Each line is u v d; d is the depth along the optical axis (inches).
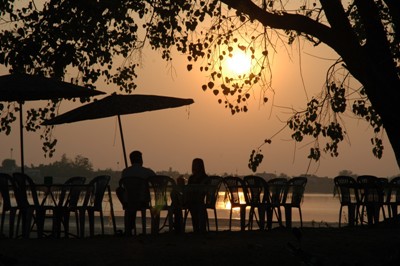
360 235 654.5
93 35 812.0
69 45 772.6
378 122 786.8
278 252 541.3
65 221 683.4
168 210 698.8
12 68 786.8
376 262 521.7
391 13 545.0
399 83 551.2
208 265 494.6
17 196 673.0
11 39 787.4
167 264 492.4
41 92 676.7
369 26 564.1
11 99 704.4
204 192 712.4
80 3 734.5
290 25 565.0
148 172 709.3
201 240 605.6
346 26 550.6
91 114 737.6
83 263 489.4
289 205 761.6
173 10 726.5
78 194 680.4
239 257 518.3
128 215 687.7
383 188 792.9
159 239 615.2
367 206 807.7
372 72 541.0
